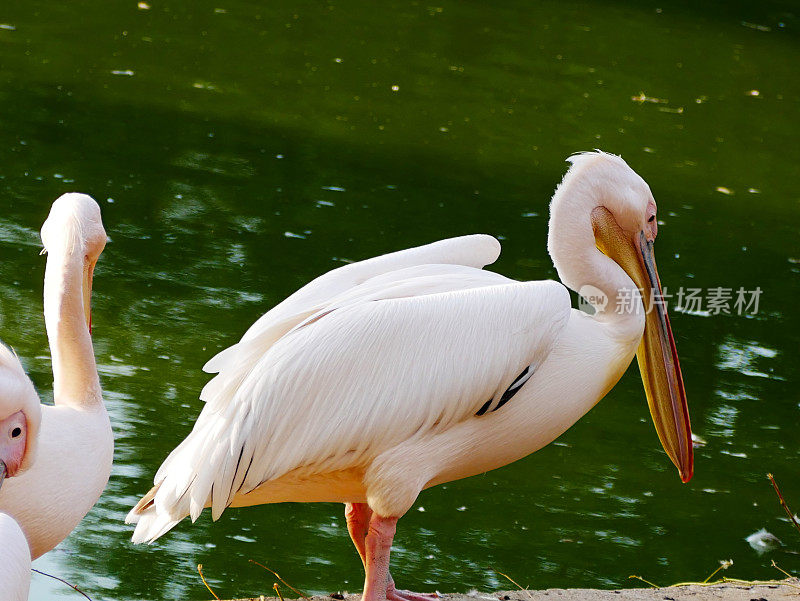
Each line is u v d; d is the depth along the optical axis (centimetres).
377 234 1520
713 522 1004
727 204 1838
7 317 1178
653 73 2558
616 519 998
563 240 729
